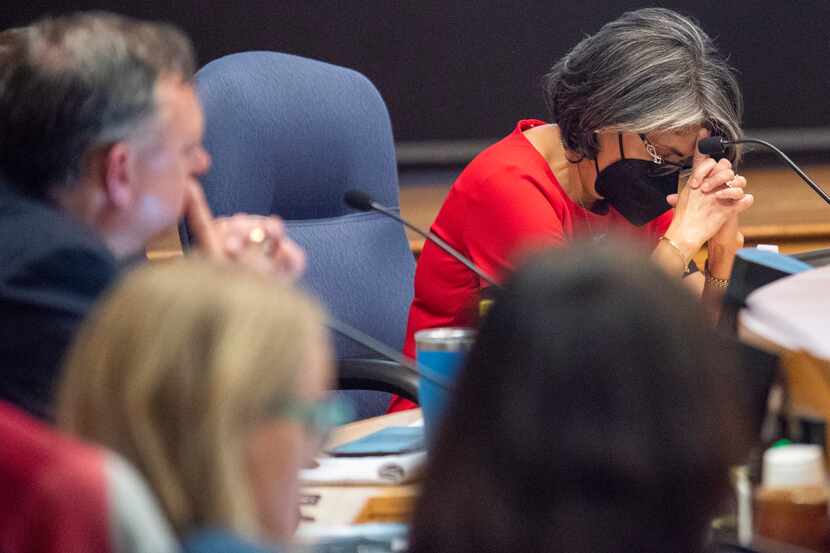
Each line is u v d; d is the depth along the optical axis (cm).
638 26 752
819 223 1446
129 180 467
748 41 1677
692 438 259
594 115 743
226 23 1659
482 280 789
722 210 771
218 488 242
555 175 790
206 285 248
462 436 269
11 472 235
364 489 485
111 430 244
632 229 815
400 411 706
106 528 232
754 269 518
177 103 475
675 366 260
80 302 422
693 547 267
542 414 260
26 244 428
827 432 431
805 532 404
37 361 414
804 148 1683
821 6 1667
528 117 1684
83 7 1650
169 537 241
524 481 262
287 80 732
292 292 255
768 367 435
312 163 739
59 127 456
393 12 1664
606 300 262
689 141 752
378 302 766
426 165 1686
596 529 261
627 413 258
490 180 779
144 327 244
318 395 252
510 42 1670
